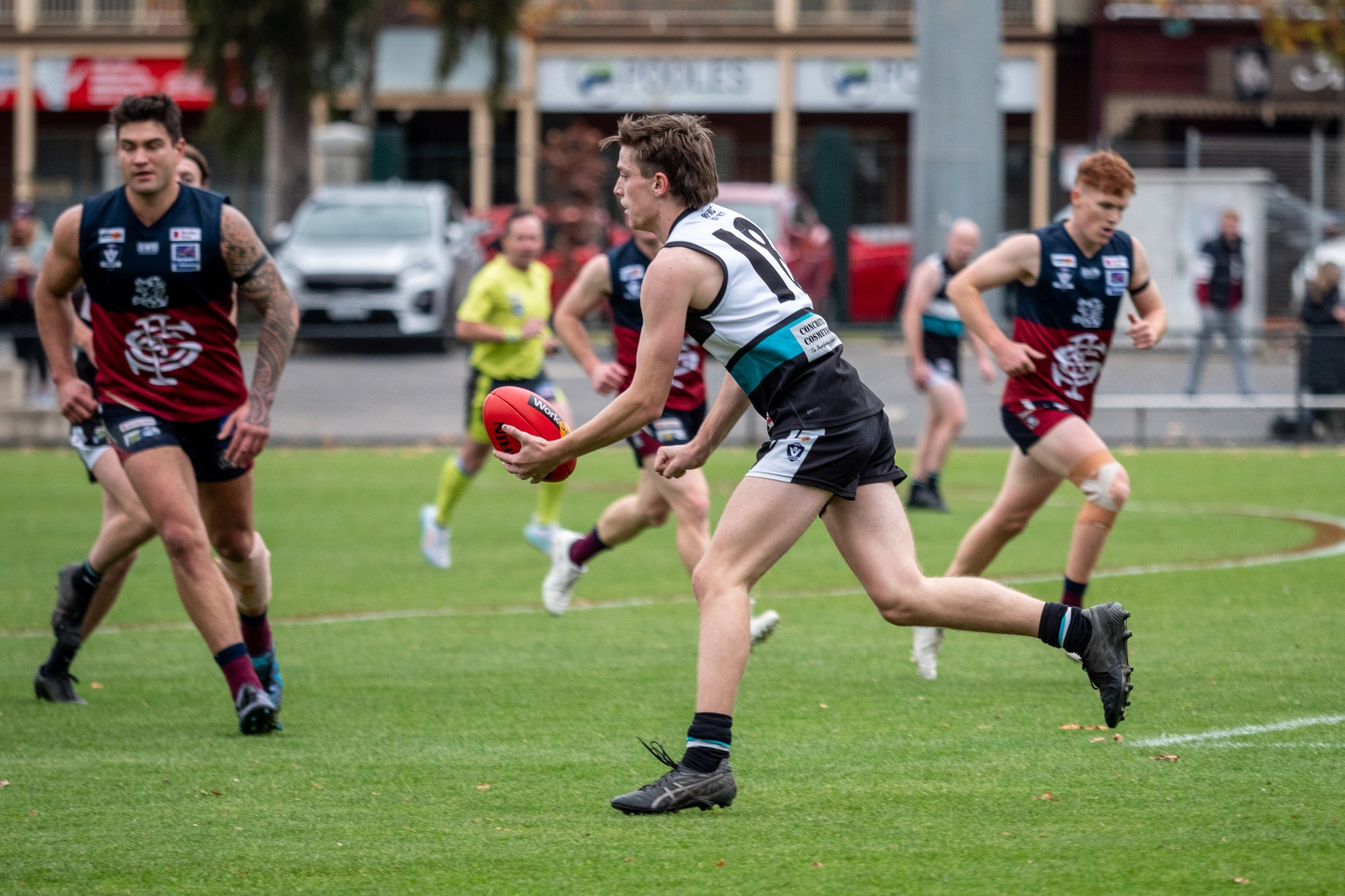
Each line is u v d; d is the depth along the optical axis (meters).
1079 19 139.25
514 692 24.97
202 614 21.83
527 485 55.12
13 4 143.75
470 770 20.11
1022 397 26.05
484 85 140.38
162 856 16.67
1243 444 65.00
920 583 18.70
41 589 35.44
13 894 15.58
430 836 17.25
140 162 21.55
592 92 141.38
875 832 17.14
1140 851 16.28
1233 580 34.81
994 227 81.06
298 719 23.25
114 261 21.84
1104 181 25.25
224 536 23.02
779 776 19.58
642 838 17.06
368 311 87.56
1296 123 133.25
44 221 103.38
